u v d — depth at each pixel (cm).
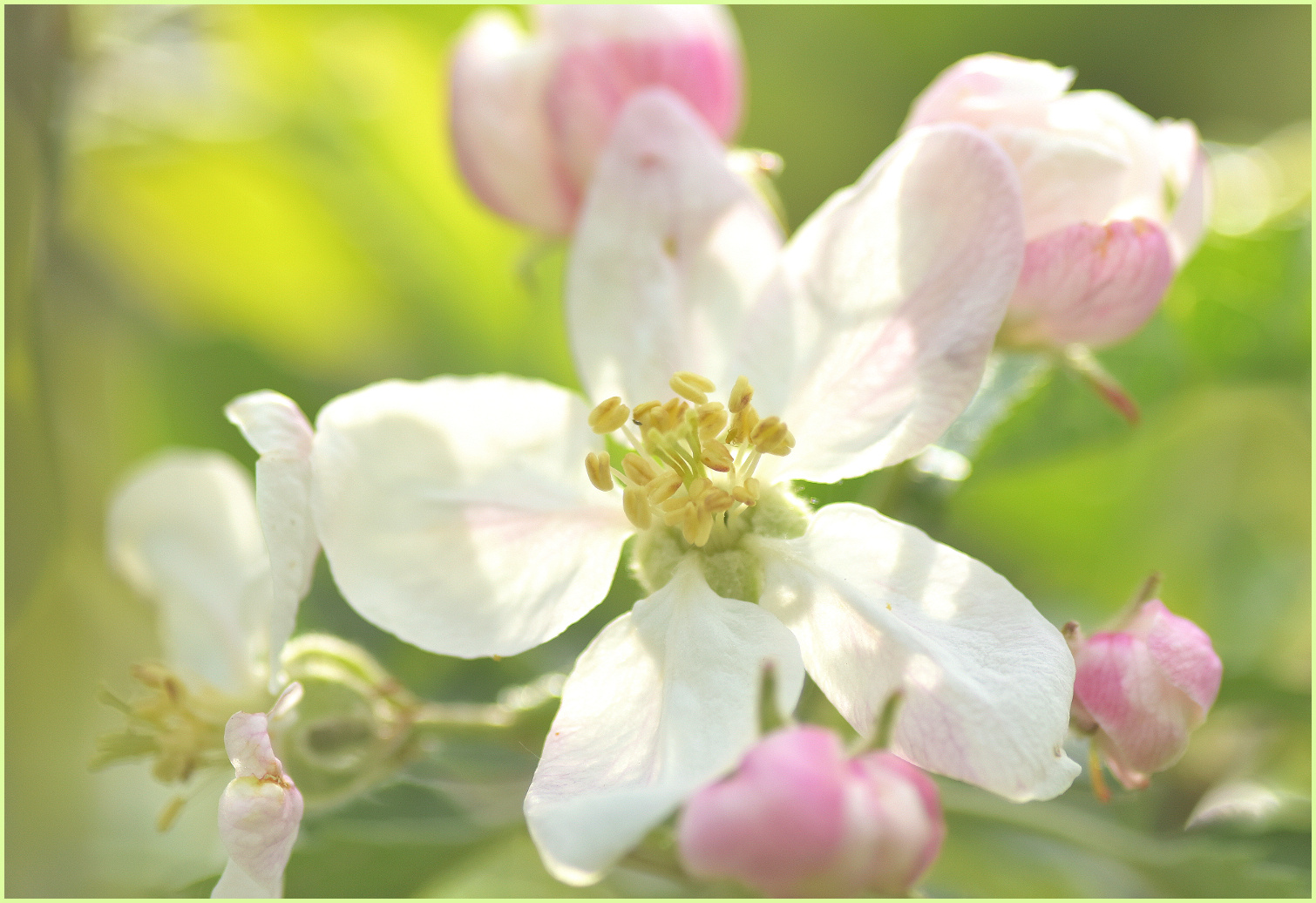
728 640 23
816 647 23
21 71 26
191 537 25
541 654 26
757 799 21
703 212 24
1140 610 23
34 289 26
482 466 24
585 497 24
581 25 25
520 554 23
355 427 23
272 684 23
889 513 25
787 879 21
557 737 22
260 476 23
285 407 23
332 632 26
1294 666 26
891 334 23
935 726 22
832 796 21
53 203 26
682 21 25
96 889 26
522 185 26
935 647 22
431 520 23
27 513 26
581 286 24
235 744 22
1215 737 26
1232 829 25
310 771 24
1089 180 23
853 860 21
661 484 23
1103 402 26
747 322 24
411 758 24
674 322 24
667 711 22
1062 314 23
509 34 26
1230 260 26
